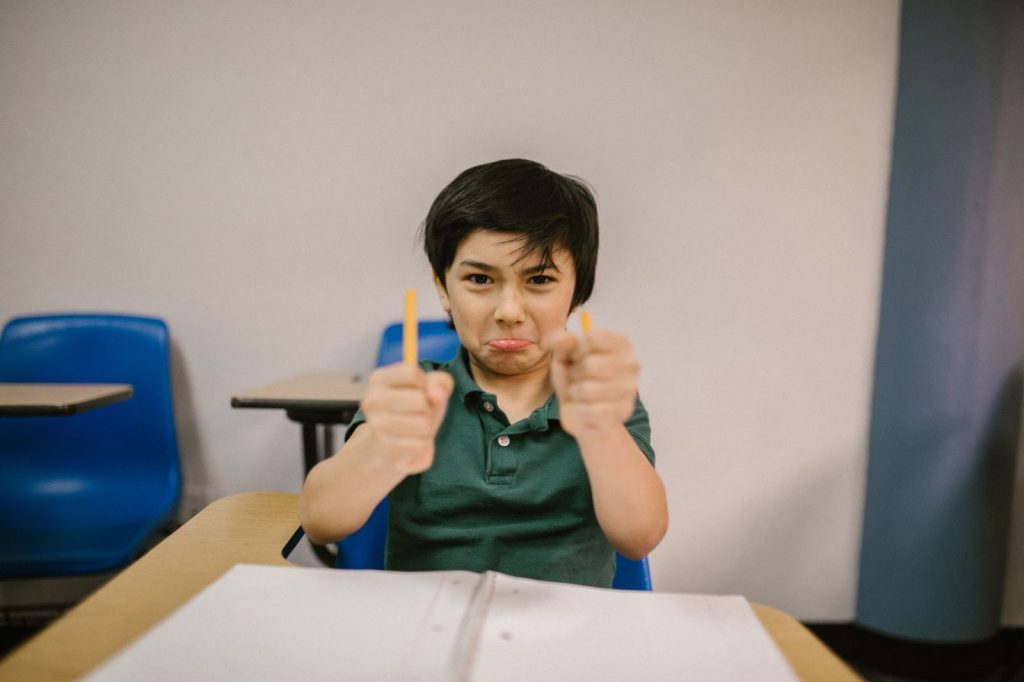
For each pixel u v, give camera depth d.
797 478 1.72
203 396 1.67
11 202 1.61
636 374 0.47
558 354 0.48
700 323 1.68
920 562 1.57
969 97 1.46
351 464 0.59
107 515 1.39
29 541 1.20
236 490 1.70
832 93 1.64
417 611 0.41
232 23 1.59
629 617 0.41
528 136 1.64
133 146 1.61
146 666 0.34
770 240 1.67
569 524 0.70
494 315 0.64
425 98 1.62
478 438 0.71
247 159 1.62
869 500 1.68
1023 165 1.49
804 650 0.40
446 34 1.61
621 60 1.63
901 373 1.58
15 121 1.59
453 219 0.65
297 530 0.62
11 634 1.62
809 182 1.66
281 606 0.41
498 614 0.41
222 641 0.37
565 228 0.65
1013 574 1.71
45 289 1.63
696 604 0.43
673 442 1.70
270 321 1.66
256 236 1.64
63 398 1.08
